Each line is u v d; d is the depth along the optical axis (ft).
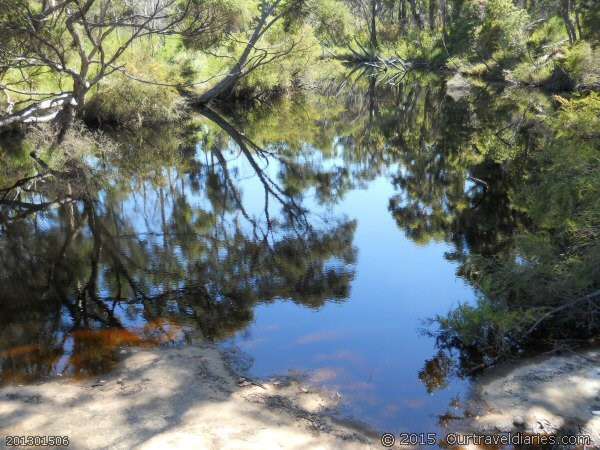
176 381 11.48
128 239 22.33
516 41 79.71
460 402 10.90
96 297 16.55
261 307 15.69
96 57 45.42
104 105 45.80
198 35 39.11
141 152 39.81
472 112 57.06
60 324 14.62
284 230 23.66
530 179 26.25
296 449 9.36
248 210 26.94
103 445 9.33
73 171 32.73
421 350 13.08
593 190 15.26
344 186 31.76
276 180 33.27
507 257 18.58
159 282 17.76
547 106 54.03
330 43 116.26
